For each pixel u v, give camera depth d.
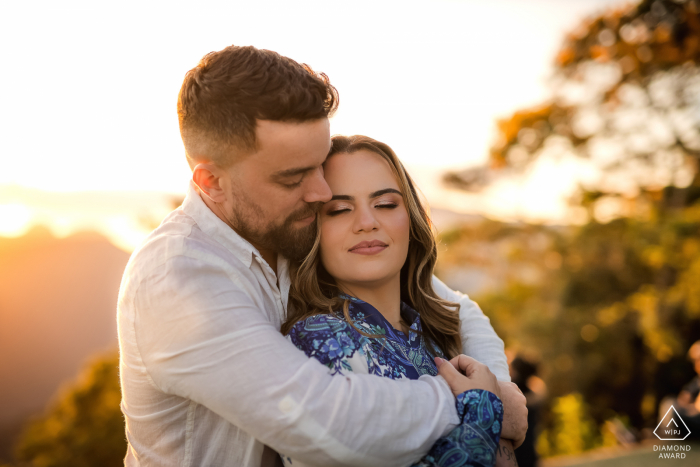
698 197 15.09
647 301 13.77
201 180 1.46
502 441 1.48
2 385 50.50
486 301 16.78
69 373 53.41
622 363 14.84
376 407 1.20
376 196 1.54
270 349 1.23
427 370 1.52
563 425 10.75
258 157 1.40
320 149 1.44
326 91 1.48
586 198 15.87
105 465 15.44
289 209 1.47
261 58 1.43
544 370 14.64
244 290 1.39
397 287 1.66
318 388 1.20
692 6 14.83
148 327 1.30
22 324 58.78
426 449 1.27
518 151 17.58
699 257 13.01
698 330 13.79
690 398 6.12
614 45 16.12
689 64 15.43
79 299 60.91
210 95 1.41
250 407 1.20
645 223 14.48
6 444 30.02
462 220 18.80
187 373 1.24
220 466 1.38
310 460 1.20
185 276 1.30
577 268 15.38
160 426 1.41
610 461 5.48
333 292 1.58
